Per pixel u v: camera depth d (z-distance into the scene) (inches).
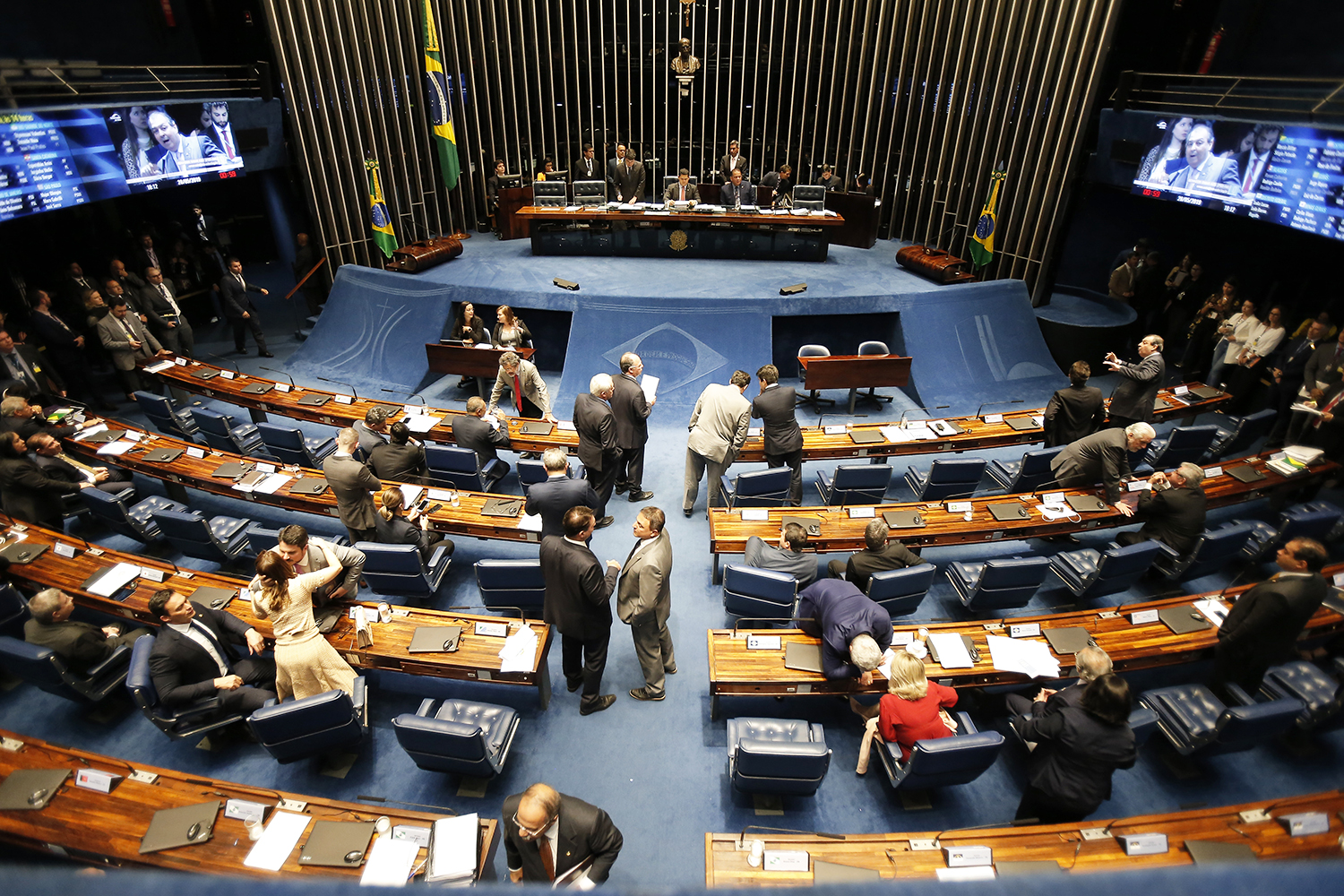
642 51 668.7
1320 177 303.7
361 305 462.3
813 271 491.2
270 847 151.8
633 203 526.0
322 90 502.3
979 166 517.7
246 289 457.7
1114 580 236.8
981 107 511.8
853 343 445.4
